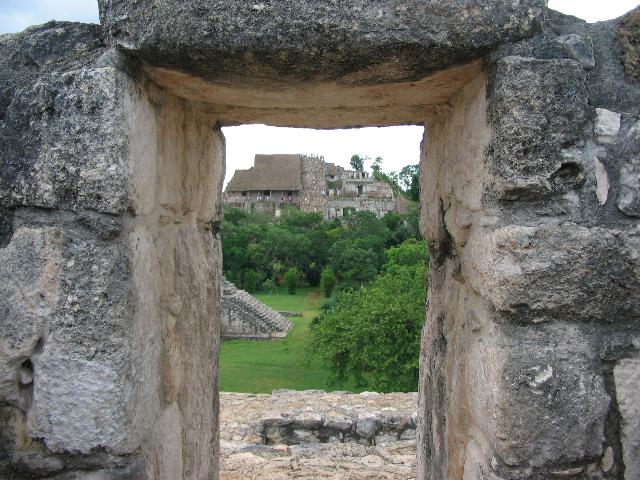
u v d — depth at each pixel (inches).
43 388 66.5
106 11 66.7
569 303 63.4
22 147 66.7
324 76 70.2
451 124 84.9
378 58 65.0
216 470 108.7
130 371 67.6
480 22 63.2
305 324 880.3
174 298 84.5
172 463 83.3
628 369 63.7
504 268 63.7
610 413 63.7
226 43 63.0
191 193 91.4
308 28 62.1
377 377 399.9
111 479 67.1
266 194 1829.5
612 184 64.1
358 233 1266.0
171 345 82.9
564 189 63.8
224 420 199.3
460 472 79.7
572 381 63.1
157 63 68.2
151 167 74.3
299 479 136.6
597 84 65.7
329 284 1087.6
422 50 63.9
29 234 66.4
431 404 98.1
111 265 65.7
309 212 1657.2
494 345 65.4
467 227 78.1
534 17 63.8
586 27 69.2
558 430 63.1
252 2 61.9
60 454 67.2
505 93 63.1
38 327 66.2
